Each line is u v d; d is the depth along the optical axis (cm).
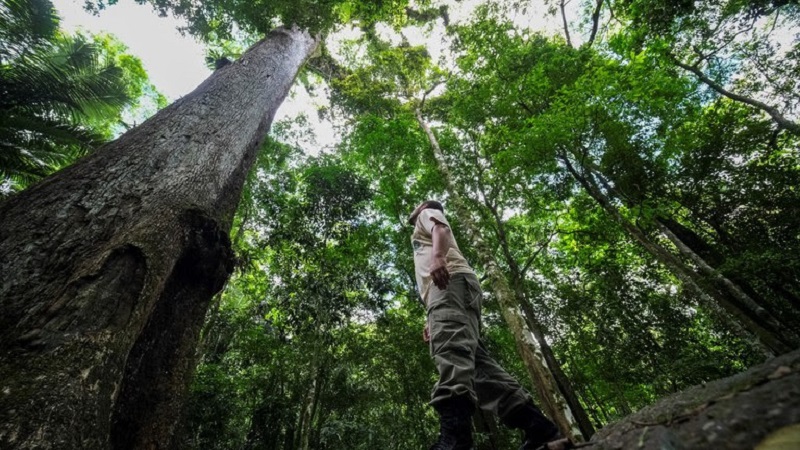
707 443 64
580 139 662
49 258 174
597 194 746
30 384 122
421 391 849
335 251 846
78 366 134
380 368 902
